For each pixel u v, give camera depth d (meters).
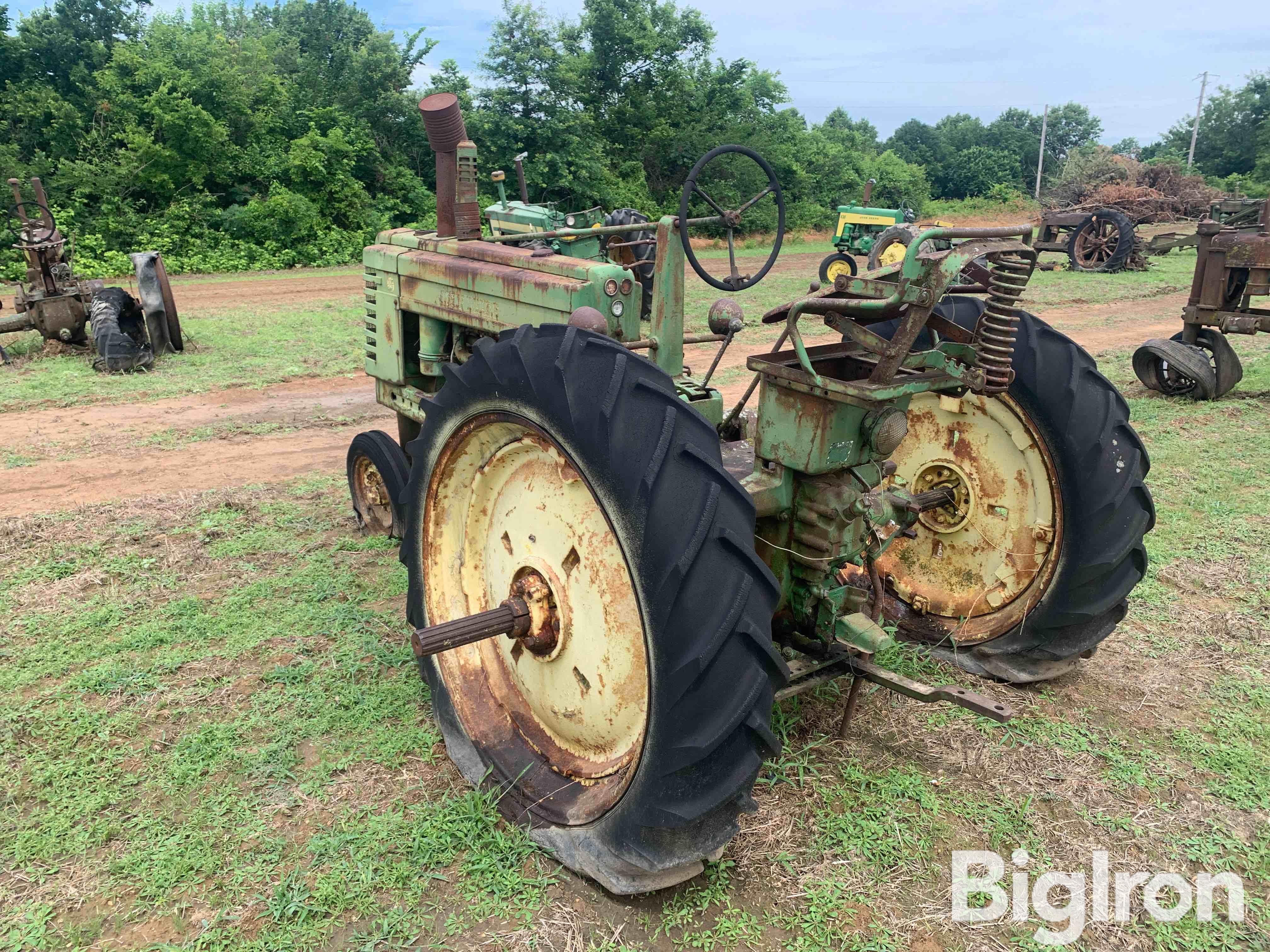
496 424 2.63
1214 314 8.19
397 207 24.97
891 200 42.81
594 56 29.92
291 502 5.54
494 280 3.65
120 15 25.73
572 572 2.60
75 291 9.78
